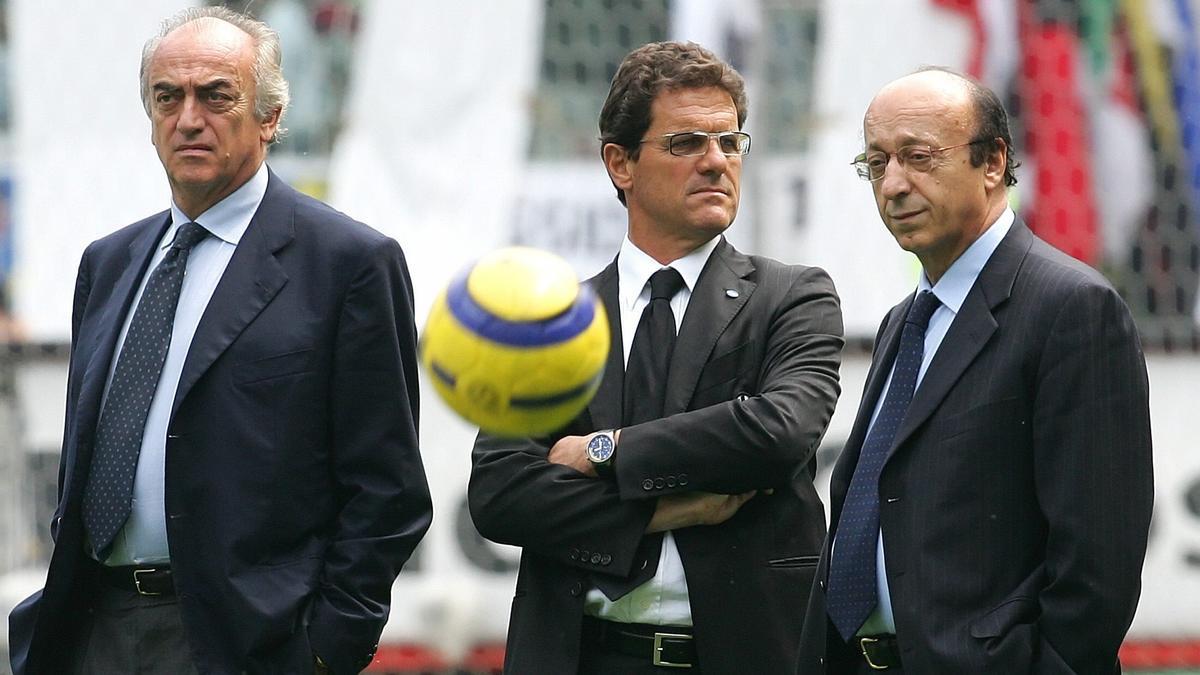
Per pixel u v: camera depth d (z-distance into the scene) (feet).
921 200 43.55
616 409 49.62
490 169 78.54
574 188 78.69
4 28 77.56
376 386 48.37
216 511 46.98
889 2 78.18
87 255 53.11
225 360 47.67
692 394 49.16
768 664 47.52
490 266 43.75
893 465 43.24
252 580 46.93
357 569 47.67
